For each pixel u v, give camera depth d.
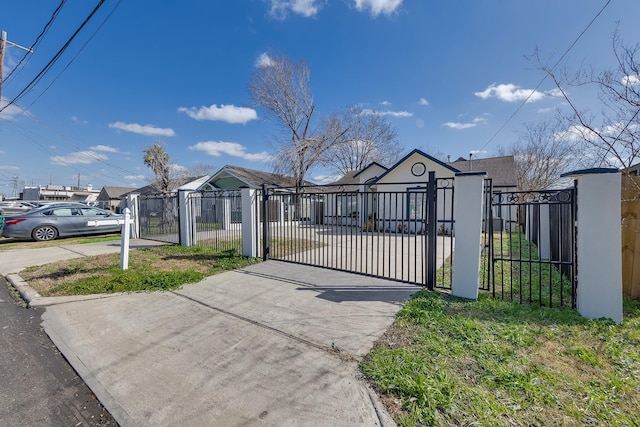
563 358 2.41
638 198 3.82
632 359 2.38
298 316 3.48
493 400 1.92
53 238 10.42
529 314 3.30
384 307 3.69
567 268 4.62
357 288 4.53
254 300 4.06
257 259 6.59
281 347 2.76
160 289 4.57
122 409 1.98
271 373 2.35
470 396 1.96
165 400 2.06
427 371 2.23
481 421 1.75
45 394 2.15
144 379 2.31
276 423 1.80
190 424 1.82
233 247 8.17
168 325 3.31
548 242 6.56
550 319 3.17
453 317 3.25
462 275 3.96
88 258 6.90
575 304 3.44
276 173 21.20
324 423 1.79
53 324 3.36
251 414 1.89
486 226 5.05
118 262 6.39
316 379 2.24
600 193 3.12
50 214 10.55
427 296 3.98
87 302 4.07
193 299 4.14
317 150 22.00
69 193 47.38
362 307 3.70
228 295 4.29
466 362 2.37
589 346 2.60
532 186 20.39
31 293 4.37
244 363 2.51
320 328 3.14
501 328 2.94
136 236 11.15
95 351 2.76
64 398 2.11
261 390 2.14
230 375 2.34
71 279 5.09
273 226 8.68
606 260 3.10
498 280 4.96
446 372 2.22
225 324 3.31
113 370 2.44
